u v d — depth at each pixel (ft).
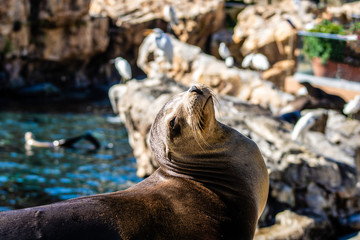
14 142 46.47
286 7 85.30
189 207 11.62
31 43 74.54
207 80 53.16
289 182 25.81
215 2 87.97
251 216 12.14
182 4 88.48
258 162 13.04
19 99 69.51
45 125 55.06
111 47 85.87
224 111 32.81
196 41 86.38
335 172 26.43
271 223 24.61
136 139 35.12
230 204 11.94
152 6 88.84
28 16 73.15
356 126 41.37
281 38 76.95
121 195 11.47
